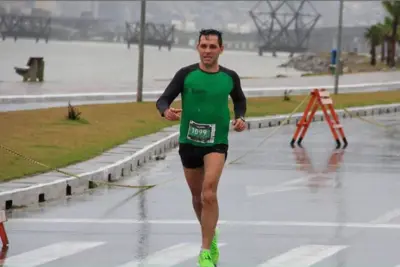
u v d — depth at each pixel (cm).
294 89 9956
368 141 5688
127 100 7969
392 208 3098
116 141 4772
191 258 2288
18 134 4781
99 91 8894
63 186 3338
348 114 7738
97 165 3844
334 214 2962
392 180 3856
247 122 6488
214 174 2141
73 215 2906
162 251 2367
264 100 8338
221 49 2178
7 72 15888
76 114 5641
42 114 5841
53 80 11481
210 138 2159
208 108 2156
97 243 2466
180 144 2197
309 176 3959
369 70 17325
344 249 2411
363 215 2948
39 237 2541
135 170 4162
